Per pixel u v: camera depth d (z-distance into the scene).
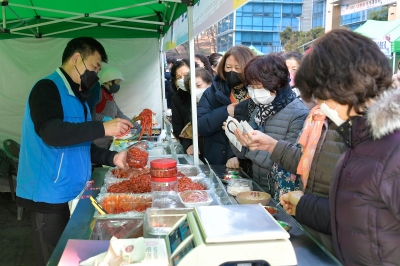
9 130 5.06
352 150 1.02
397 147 0.91
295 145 1.69
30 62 4.97
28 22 4.33
